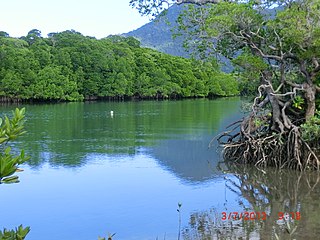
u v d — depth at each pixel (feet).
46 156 77.56
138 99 301.02
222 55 75.00
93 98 287.07
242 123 72.64
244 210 46.29
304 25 57.93
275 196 51.96
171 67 306.35
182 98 309.63
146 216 44.60
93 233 39.99
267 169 65.82
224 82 300.81
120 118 150.82
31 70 253.03
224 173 64.49
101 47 294.25
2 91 246.06
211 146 89.10
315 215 43.83
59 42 298.97
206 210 46.55
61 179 60.59
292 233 37.01
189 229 40.50
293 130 64.90
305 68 64.85
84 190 54.80
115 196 52.11
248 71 64.59
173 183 58.59
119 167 68.85
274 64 71.20
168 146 89.20
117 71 287.89
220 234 38.91
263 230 39.70
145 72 299.99
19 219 43.98
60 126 126.21
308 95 65.10
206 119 144.66
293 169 64.59
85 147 87.92
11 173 10.20
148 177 62.08
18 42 289.53
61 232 40.37
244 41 67.41
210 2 73.61
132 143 93.35
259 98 70.90
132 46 346.74
